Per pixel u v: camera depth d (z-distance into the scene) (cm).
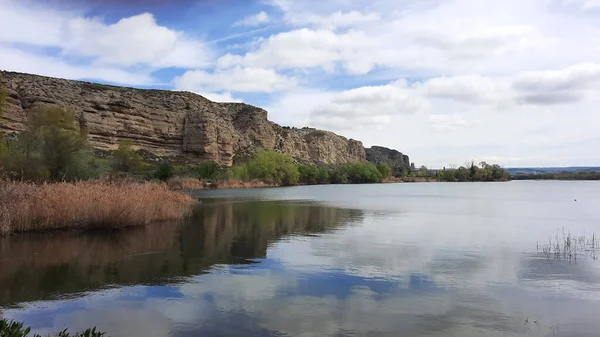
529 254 1453
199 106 12112
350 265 1259
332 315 824
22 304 881
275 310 850
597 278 1120
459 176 16262
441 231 2030
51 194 1947
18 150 3538
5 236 1697
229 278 1098
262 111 14588
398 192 6806
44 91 8269
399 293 974
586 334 738
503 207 3638
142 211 2083
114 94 9875
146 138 10000
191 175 8469
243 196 5009
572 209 3447
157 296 939
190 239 1705
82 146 3975
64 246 1509
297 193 5881
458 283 1064
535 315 832
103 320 790
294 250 1498
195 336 718
